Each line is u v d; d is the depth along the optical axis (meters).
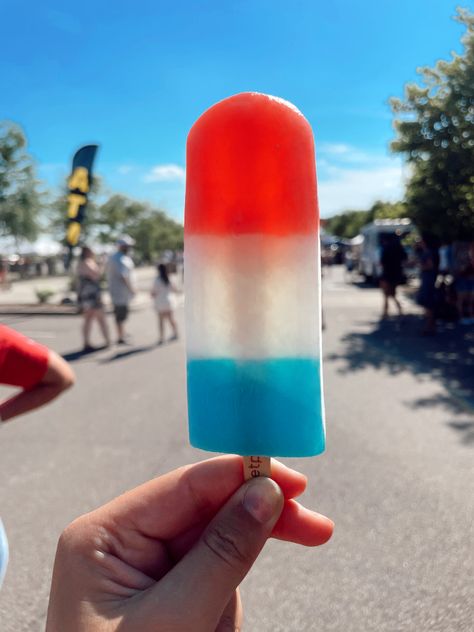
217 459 0.20
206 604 0.16
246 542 0.17
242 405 0.19
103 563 0.18
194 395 0.19
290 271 0.19
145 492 0.20
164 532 0.20
